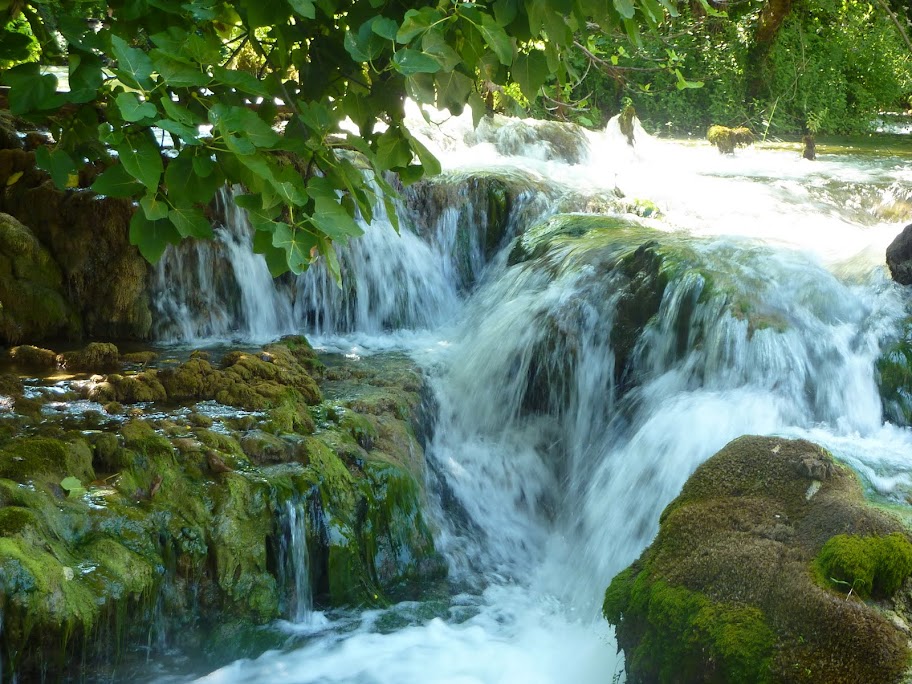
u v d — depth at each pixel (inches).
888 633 130.9
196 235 122.1
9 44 150.4
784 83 680.4
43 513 163.3
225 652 179.5
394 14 143.2
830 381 227.6
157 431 199.8
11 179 284.2
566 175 401.7
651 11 142.9
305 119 133.0
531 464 261.9
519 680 180.9
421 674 181.5
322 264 311.4
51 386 231.5
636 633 151.5
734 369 233.5
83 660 156.6
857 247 293.9
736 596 141.9
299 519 193.3
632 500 218.7
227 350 279.1
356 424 224.4
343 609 198.4
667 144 557.6
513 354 276.1
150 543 173.9
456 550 228.5
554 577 226.4
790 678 130.6
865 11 725.9
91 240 279.3
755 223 348.5
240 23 178.5
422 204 346.3
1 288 268.5
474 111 138.0
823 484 156.4
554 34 133.3
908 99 778.8
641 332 256.7
